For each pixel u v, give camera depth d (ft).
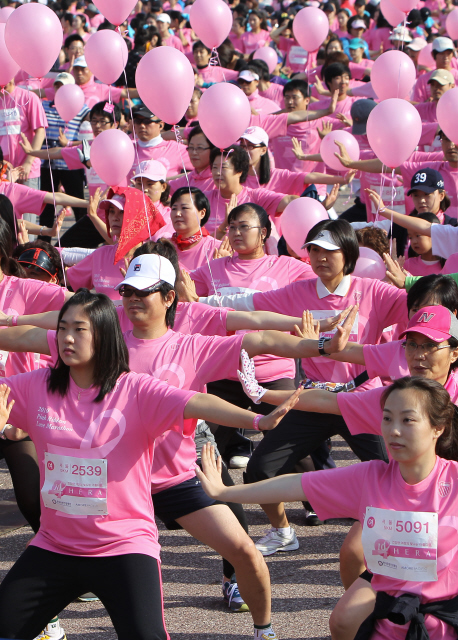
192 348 16.69
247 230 24.66
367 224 30.12
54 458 13.75
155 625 13.08
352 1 93.71
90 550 13.55
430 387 12.53
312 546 21.42
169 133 42.01
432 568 12.60
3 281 21.12
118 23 32.09
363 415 15.61
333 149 35.27
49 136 48.96
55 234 32.73
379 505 12.98
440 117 30.63
